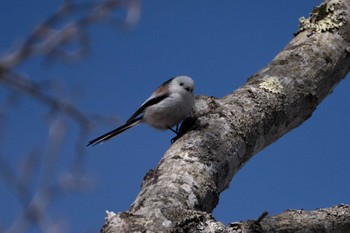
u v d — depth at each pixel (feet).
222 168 24.54
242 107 27.45
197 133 25.62
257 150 27.68
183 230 19.08
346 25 33.09
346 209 24.34
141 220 18.97
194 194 21.66
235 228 20.36
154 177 22.43
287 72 30.07
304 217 23.40
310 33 32.91
